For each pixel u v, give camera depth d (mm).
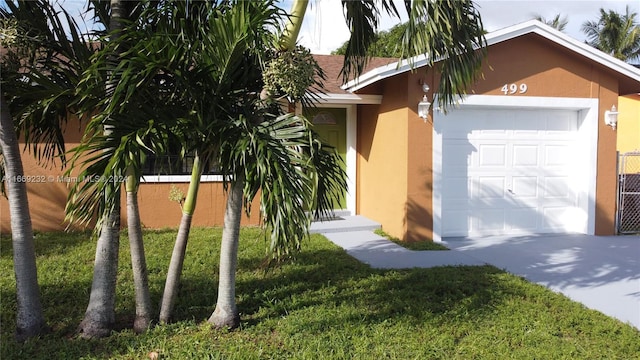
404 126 8383
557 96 9086
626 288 5887
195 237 8117
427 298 5219
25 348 3791
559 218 9641
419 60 7547
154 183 9109
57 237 8062
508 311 4871
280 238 3312
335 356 3781
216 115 3764
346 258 7055
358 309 4812
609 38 30359
